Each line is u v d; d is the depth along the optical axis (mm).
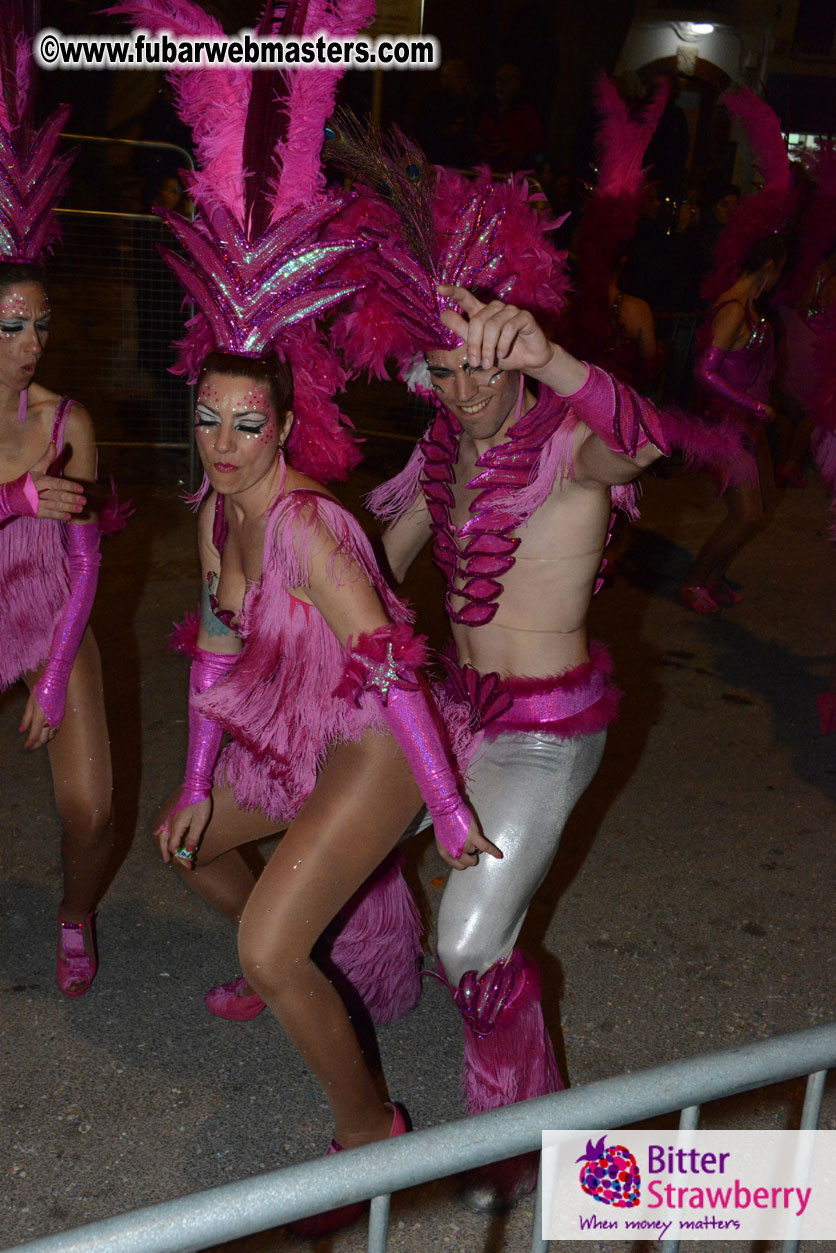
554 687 2434
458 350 2221
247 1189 1170
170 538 6496
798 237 7457
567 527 2404
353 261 2299
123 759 4344
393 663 2115
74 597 2775
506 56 12234
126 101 8188
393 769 2240
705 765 4629
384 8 8664
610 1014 3166
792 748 4820
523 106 9648
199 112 2238
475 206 2270
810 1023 3180
